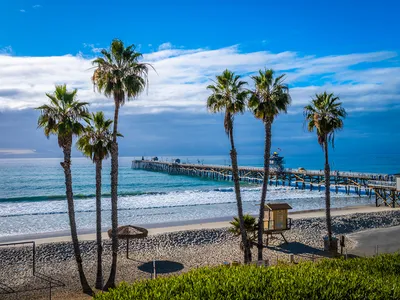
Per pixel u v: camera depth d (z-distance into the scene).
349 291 12.01
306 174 81.00
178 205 56.72
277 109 23.61
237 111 22.97
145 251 29.61
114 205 20.12
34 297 20.33
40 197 66.69
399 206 54.97
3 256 27.22
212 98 23.17
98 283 21.27
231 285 11.95
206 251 30.02
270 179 89.38
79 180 110.12
